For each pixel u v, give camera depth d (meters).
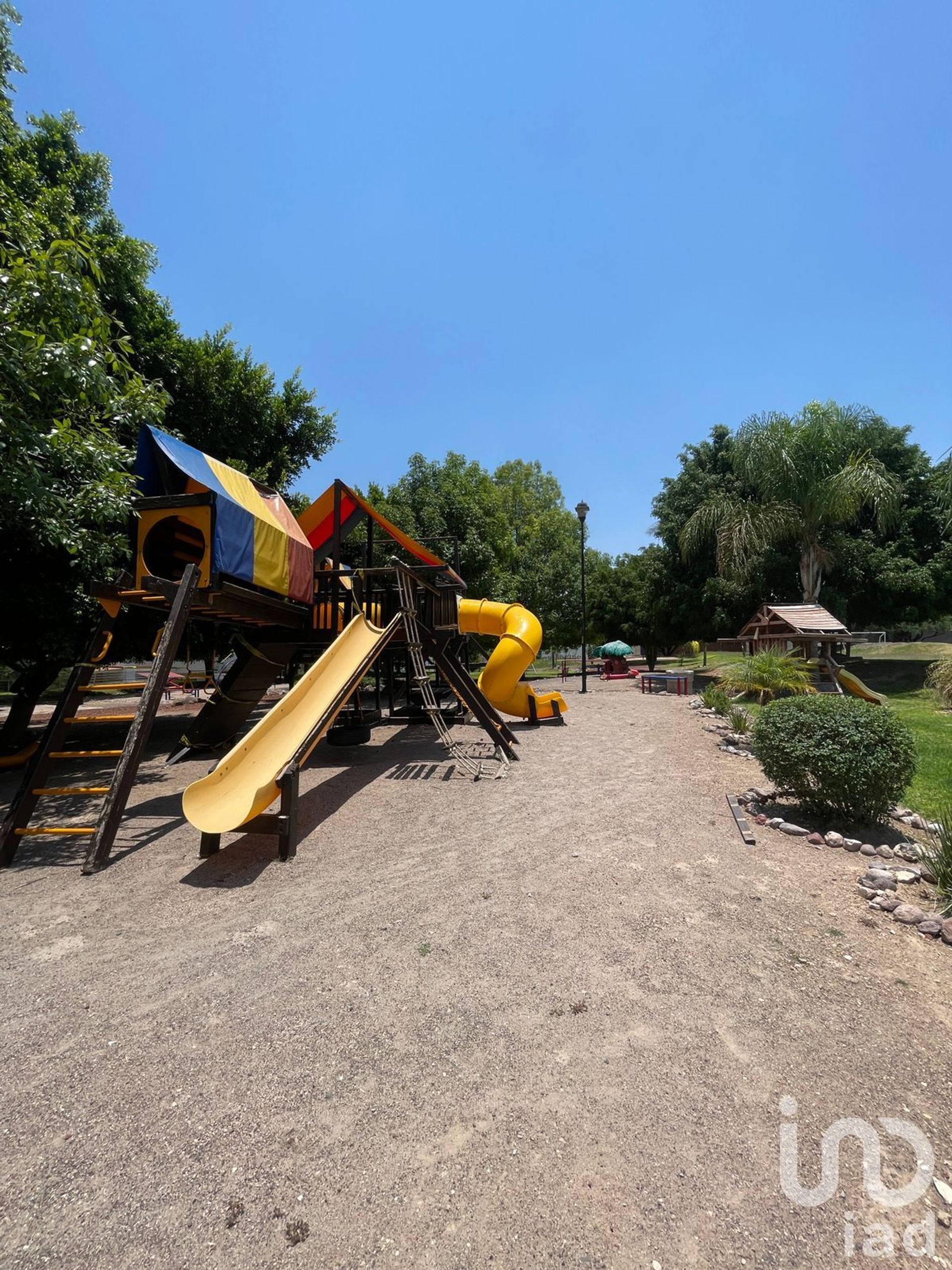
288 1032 2.65
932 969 3.13
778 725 5.63
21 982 3.14
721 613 21.86
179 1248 1.69
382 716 13.14
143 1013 2.83
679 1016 2.72
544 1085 2.30
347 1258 1.65
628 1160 1.95
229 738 10.25
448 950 3.34
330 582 10.26
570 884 4.17
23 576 9.80
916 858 4.56
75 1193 1.87
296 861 4.78
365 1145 2.03
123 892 4.27
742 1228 1.72
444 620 9.99
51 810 6.80
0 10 7.62
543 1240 1.69
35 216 6.41
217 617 7.75
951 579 19.81
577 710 14.96
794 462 18.94
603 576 34.56
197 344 13.72
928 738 9.25
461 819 5.79
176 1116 2.18
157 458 6.82
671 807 5.97
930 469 21.33
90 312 6.06
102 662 6.20
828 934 3.48
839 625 16.05
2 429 5.52
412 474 25.25
